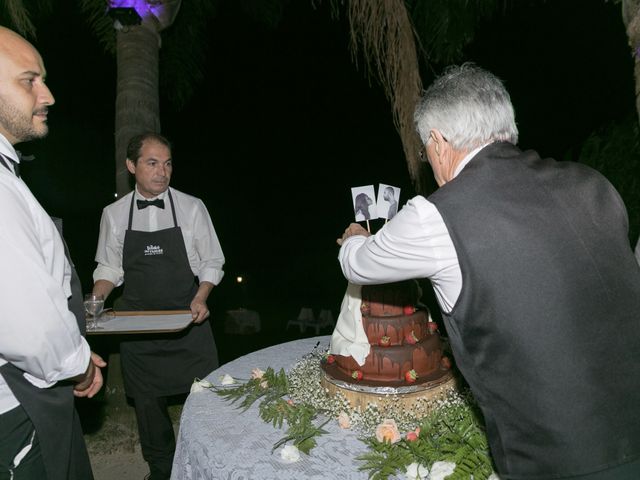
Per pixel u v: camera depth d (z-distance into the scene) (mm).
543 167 1463
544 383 1287
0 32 1772
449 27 4770
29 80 1778
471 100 1488
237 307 13289
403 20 3656
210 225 3270
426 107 1554
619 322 1308
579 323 1286
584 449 1271
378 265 1540
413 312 2086
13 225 1600
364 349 2025
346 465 1688
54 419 1767
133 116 4070
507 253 1326
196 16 5672
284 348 2807
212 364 3207
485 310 1336
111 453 3812
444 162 1576
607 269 1328
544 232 1333
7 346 1584
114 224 3184
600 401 1273
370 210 2172
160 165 3043
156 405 3170
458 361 1425
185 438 1942
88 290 10414
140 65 4113
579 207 1376
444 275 1419
